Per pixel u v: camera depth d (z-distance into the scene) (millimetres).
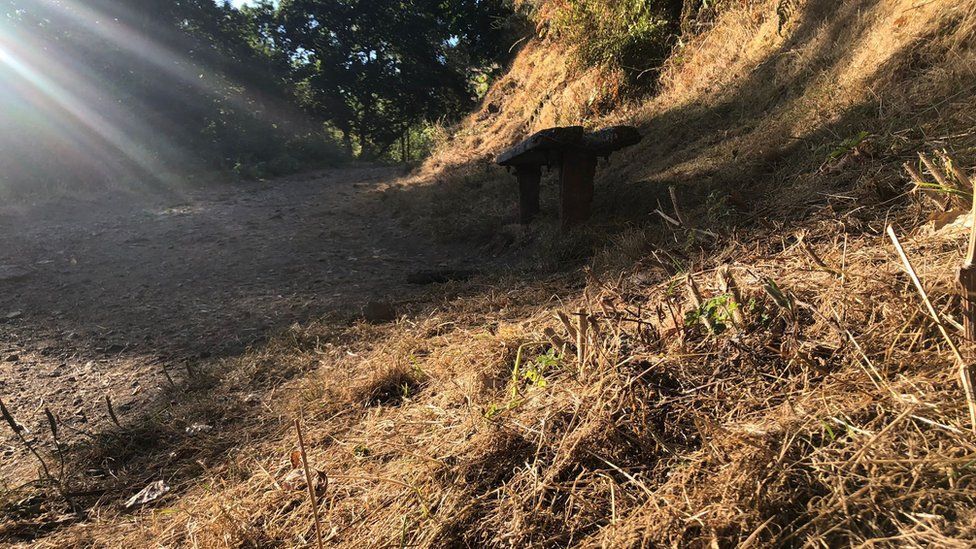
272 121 18844
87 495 2449
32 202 9555
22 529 2264
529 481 1756
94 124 12641
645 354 2027
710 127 5980
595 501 1633
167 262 6219
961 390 1494
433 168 12188
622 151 6898
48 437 2953
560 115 9836
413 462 2010
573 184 4902
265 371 3396
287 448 2514
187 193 11758
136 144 13477
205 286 5348
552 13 11906
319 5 28406
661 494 1549
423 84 29891
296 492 2088
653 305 2691
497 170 9094
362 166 19828
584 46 9531
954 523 1220
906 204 2654
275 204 10133
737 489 1455
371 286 4996
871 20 4637
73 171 11531
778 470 1477
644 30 8414
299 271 5668
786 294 2086
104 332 4344
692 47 7957
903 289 1900
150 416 3037
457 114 29688
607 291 3123
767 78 5836
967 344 1590
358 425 2568
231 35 20234
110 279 5668
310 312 4422
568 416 1946
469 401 2299
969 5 3688
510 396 2279
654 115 7293
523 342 2732
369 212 8570
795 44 5797
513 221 6344
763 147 4383
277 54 27219
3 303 5051
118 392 3389
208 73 17250
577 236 4633
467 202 7832
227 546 1888
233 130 16891
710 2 7898
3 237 7293
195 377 3418
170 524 2135
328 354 3496
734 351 1962
